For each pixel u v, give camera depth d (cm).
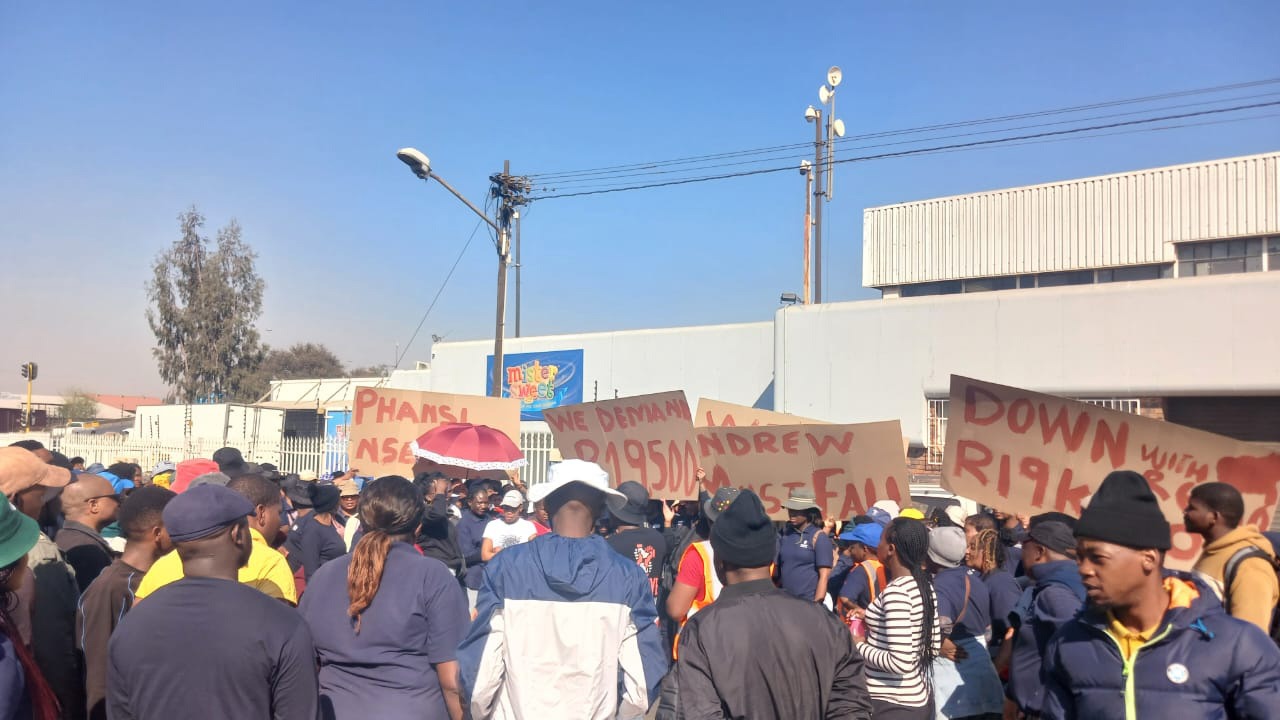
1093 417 616
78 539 472
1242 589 375
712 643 300
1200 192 1928
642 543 675
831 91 2475
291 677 293
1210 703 250
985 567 565
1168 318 1455
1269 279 1377
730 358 2059
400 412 1112
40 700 272
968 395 670
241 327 4288
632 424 955
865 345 1766
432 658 356
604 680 351
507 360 2452
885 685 434
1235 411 1420
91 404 6781
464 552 887
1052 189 2125
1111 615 269
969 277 2231
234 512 301
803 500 750
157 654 281
